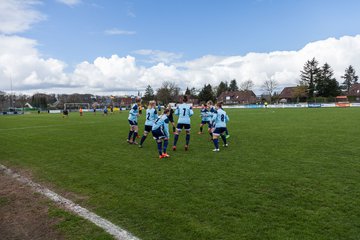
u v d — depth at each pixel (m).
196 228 4.27
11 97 100.94
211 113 13.22
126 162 8.88
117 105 105.38
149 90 119.56
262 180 6.49
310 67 87.56
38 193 6.22
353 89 90.06
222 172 7.29
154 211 4.95
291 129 16.12
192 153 10.02
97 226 4.49
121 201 5.49
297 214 4.63
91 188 6.37
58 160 9.51
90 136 15.91
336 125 17.58
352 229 4.09
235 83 134.38
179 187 6.19
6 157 10.41
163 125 9.25
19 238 4.24
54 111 78.00
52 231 4.40
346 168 7.31
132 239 4.05
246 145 11.24
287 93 96.62
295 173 6.98
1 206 5.54
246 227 4.25
